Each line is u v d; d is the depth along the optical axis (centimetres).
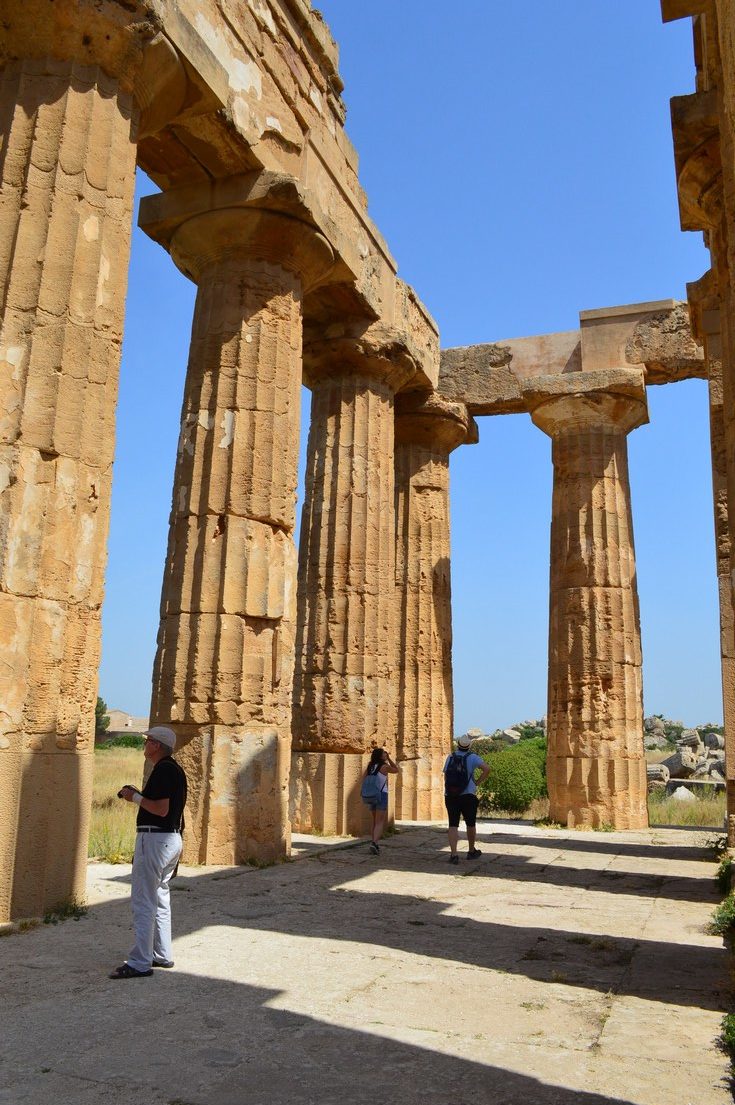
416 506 1895
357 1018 454
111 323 771
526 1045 418
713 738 3831
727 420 659
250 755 1019
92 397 746
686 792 2677
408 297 1645
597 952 614
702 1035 435
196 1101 344
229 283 1121
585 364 1805
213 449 1072
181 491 1081
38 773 672
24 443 696
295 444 1136
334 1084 365
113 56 793
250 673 1040
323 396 1489
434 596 1875
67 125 757
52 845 679
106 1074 369
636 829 1625
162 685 1037
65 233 741
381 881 920
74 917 675
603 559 1731
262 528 1073
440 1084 367
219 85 947
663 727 5297
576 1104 347
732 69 505
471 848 1124
